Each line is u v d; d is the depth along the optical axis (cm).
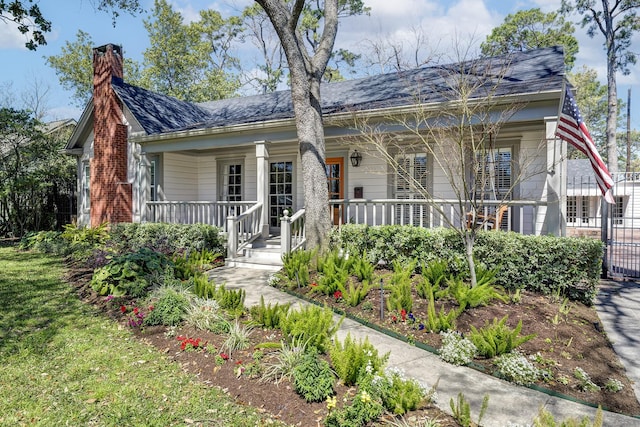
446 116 680
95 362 379
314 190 778
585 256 572
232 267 851
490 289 509
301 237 877
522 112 664
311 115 791
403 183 981
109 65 1292
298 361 339
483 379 349
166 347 410
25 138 1415
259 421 282
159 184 1209
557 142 673
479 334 405
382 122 790
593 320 510
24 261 909
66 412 296
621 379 355
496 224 691
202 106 1582
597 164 561
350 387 315
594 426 221
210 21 2912
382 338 441
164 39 2792
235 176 1262
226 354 373
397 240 711
